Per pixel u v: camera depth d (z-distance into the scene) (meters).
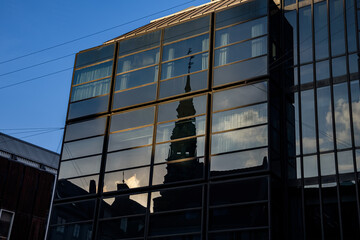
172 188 27.30
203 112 28.22
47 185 47.56
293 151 25.86
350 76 25.66
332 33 27.00
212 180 26.25
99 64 33.59
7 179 43.97
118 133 30.75
